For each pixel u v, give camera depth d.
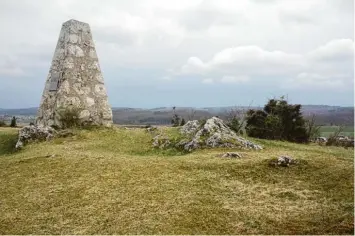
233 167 15.21
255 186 13.17
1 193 13.27
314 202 11.45
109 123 27.47
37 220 10.79
